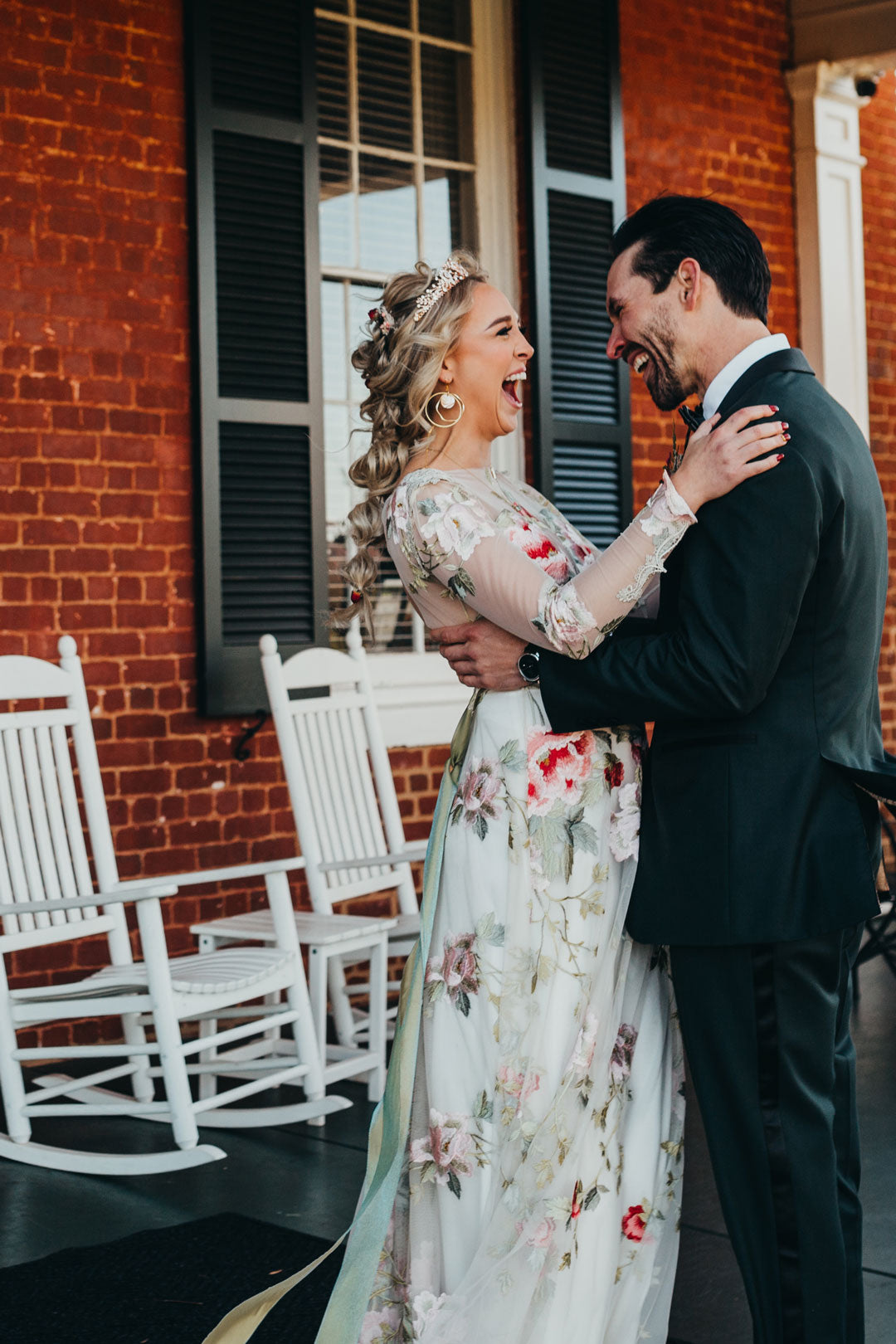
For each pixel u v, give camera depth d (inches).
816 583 70.7
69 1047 137.4
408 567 80.5
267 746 180.9
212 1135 142.0
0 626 161.3
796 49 245.8
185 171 175.3
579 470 211.3
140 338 171.5
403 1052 79.1
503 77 212.7
